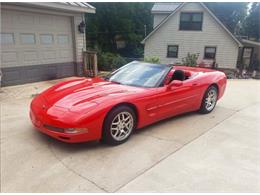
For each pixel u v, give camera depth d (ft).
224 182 8.39
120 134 10.89
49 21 25.91
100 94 10.99
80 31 29.32
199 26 58.49
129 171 8.82
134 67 14.42
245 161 9.88
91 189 7.75
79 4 27.12
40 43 25.44
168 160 9.70
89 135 9.84
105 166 9.08
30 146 10.46
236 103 19.81
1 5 21.09
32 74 25.27
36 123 10.53
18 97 18.98
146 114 11.88
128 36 100.73
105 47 101.30
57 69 27.96
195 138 11.97
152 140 11.53
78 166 9.03
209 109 16.25
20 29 23.29
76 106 10.06
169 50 62.28
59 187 7.81
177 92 13.37
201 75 15.66
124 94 11.08
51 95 11.51
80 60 30.30
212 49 59.16
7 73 22.89
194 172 8.91
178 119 14.82
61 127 9.50
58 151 10.09
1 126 12.66
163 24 60.64
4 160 9.29
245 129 13.53
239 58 74.38
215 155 10.28
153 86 12.64
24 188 7.73
